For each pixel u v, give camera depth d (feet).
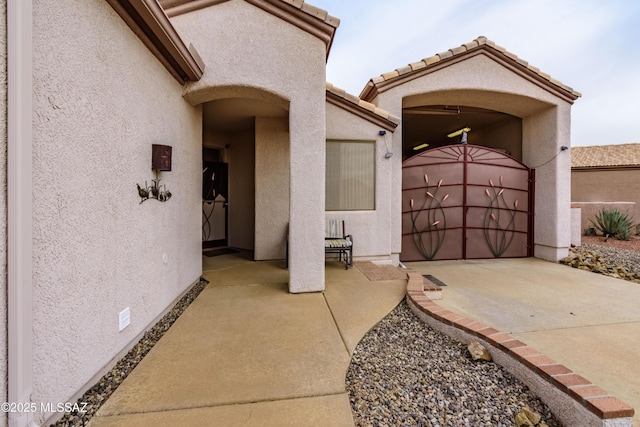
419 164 25.62
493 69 23.50
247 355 8.78
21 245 5.11
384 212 21.52
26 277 5.22
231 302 13.16
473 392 7.57
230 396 6.95
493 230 26.53
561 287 17.56
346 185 21.22
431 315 11.34
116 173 8.31
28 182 5.26
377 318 11.55
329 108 20.45
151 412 6.41
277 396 6.99
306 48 13.98
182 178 13.47
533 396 7.39
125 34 8.73
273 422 6.20
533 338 10.89
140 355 8.95
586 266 22.40
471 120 32.58
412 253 25.61
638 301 15.01
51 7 5.97
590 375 8.54
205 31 13.23
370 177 21.52
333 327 10.71
